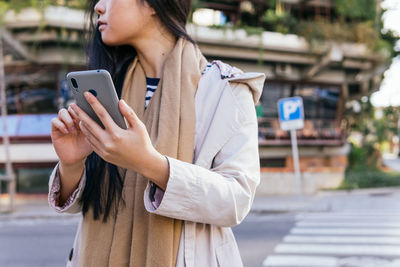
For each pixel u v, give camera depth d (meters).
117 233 0.94
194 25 12.82
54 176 0.99
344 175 15.90
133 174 0.97
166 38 1.05
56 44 12.73
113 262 0.93
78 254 1.06
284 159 15.16
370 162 18.88
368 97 19.67
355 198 12.76
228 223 0.87
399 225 7.56
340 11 15.68
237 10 14.94
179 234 0.92
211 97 0.98
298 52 14.43
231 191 0.85
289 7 15.92
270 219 8.98
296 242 6.20
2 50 12.20
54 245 6.41
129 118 0.75
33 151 12.89
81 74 0.75
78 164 0.94
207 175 0.84
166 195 0.81
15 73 13.12
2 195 12.98
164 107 0.95
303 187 14.09
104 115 0.75
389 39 18.27
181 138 0.93
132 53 1.13
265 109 15.12
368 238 6.40
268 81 15.13
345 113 18.45
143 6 1.01
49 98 13.05
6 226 8.62
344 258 5.12
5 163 12.95
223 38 13.17
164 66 1.00
